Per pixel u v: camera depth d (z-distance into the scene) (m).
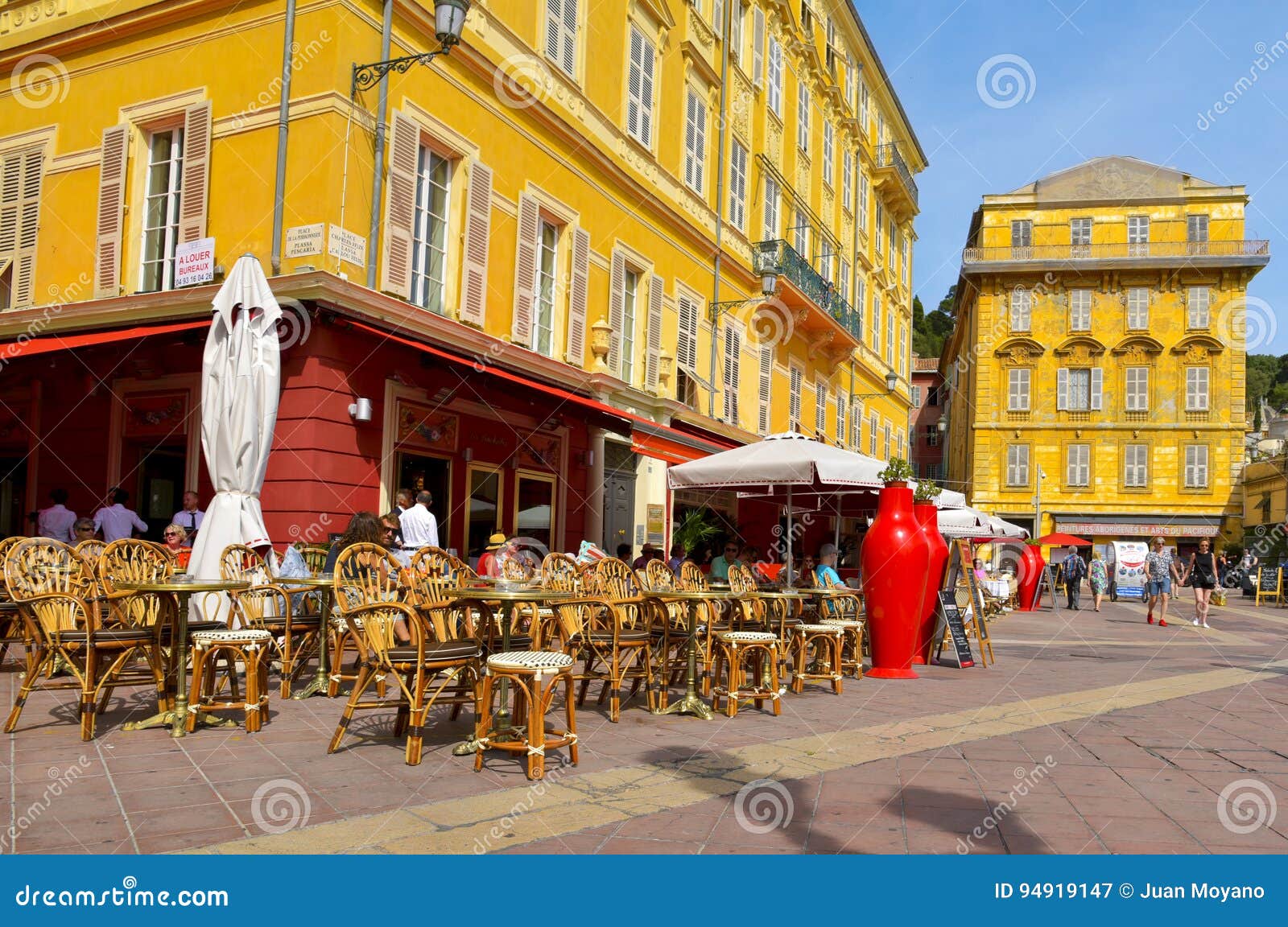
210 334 8.26
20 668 7.61
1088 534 45.12
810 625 8.36
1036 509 45.16
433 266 12.13
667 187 17.75
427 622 6.00
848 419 29.94
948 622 10.92
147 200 11.62
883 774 4.96
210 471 8.12
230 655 5.90
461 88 12.23
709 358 19.62
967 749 5.68
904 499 9.70
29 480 12.05
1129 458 45.06
